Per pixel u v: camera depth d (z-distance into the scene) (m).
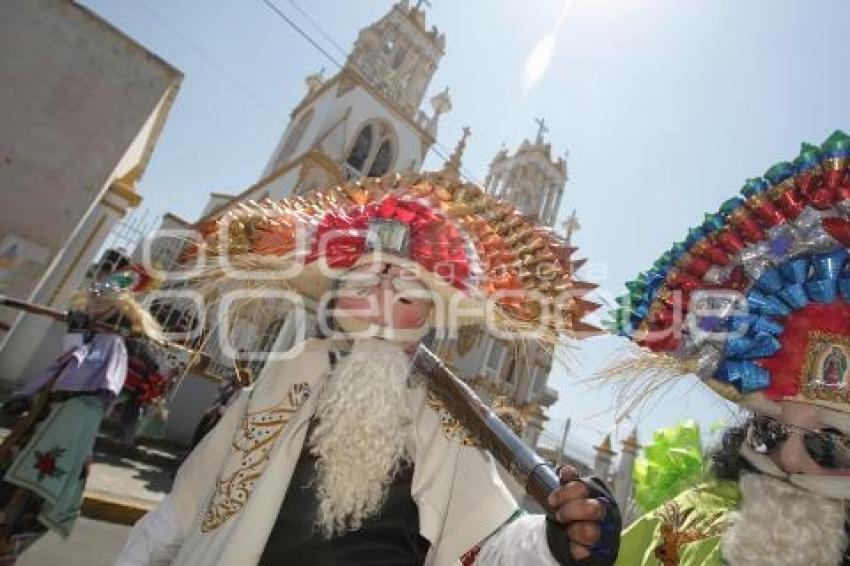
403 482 1.40
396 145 19.59
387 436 1.34
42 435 2.79
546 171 26.64
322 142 17.77
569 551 0.92
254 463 1.38
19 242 6.86
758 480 1.19
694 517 1.46
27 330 7.81
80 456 2.87
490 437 1.25
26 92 7.19
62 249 7.15
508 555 1.19
